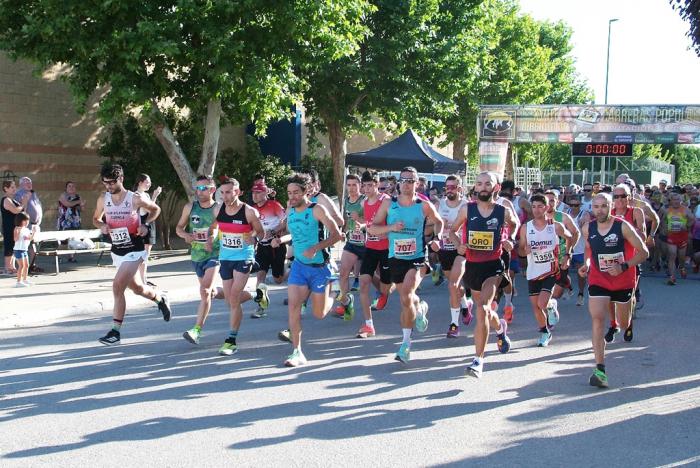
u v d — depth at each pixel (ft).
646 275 55.16
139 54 45.78
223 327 32.27
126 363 25.25
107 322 33.55
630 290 23.17
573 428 18.60
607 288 22.95
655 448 17.15
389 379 23.43
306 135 94.27
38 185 65.05
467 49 75.36
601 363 22.62
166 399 20.90
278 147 91.25
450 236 24.09
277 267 35.32
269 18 50.34
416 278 25.09
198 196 27.71
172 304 39.50
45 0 45.55
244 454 16.52
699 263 56.75
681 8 46.75
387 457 16.40
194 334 27.61
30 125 64.18
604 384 22.45
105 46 46.26
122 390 21.83
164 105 70.95
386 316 35.47
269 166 76.69
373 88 69.67
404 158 61.36
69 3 45.62
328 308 25.59
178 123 66.28
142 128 64.18
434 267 45.93
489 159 67.36
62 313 35.14
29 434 17.79
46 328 32.09
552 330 32.27
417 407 20.38
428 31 70.28
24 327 32.35
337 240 24.38
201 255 28.04
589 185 51.29
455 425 18.79
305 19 50.06
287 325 32.71
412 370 24.66
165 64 50.83
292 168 87.56
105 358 26.00
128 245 27.22
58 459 16.14
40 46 47.62
